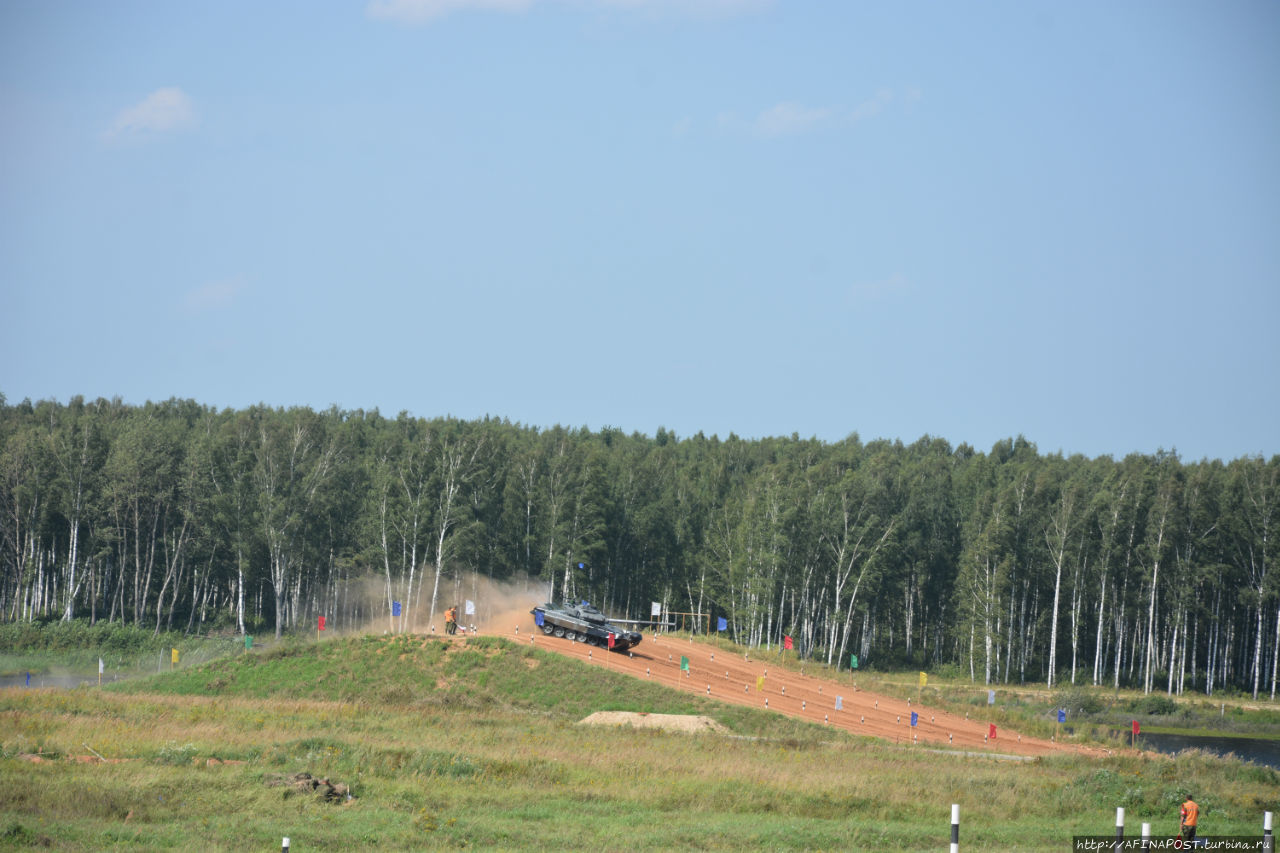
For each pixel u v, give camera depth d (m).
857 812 79.75
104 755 86.00
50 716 106.88
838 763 103.44
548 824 70.56
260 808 69.81
